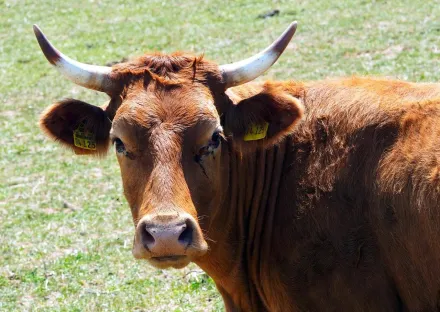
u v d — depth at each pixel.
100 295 16.72
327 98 12.31
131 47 38.34
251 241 12.46
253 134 12.00
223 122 12.01
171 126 10.97
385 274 11.27
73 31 42.28
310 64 31.36
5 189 23.42
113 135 11.27
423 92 11.91
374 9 38.09
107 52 37.91
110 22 43.38
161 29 40.72
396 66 28.89
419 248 10.88
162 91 11.34
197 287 16.81
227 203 12.36
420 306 11.18
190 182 10.97
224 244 12.51
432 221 10.68
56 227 20.44
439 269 10.78
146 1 47.03
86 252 18.88
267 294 12.40
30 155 26.39
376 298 11.32
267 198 12.23
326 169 11.71
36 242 19.70
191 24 40.94
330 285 11.52
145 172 10.92
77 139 12.41
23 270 18.17
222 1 44.72
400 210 10.98
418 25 34.25
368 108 11.76
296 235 11.77
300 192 11.87
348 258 11.36
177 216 10.20
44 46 11.95
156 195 10.50
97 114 12.19
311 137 12.06
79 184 23.48
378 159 11.34
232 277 12.74
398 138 11.33
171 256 10.16
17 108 31.77
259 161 12.30
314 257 11.59
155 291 16.77
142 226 10.21
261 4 42.84
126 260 18.33
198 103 11.23
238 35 37.88
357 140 11.59
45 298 16.89
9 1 49.56
